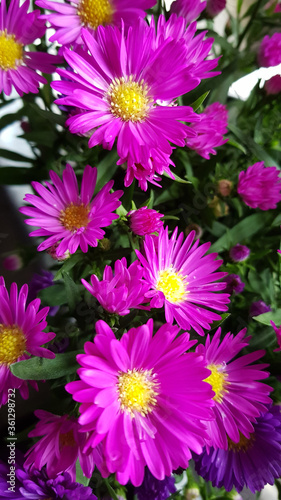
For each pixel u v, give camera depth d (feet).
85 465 0.27
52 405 0.32
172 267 0.31
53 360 0.28
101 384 0.24
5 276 0.42
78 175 0.37
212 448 0.33
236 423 0.31
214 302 0.31
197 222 0.41
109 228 0.33
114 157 0.34
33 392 0.39
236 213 0.44
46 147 0.39
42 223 0.31
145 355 0.25
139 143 0.27
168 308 0.28
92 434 0.23
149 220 0.30
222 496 0.40
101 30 0.27
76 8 0.31
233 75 0.40
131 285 0.26
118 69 0.28
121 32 0.29
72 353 0.28
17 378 0.28
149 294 0.27
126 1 0.31
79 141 0.36
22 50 0.32
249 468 0.33
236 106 0.44
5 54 0.31
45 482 0.29
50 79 0.37
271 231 0.44
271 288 0.41
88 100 0.28
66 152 0.39
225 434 0.31
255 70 0.41
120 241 0.33
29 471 0.30
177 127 0.28
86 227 0.30
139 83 0.29
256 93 0.43
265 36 0.39
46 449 0.28
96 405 0.23
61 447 0.29
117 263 0.26
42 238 0.44
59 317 0.36
